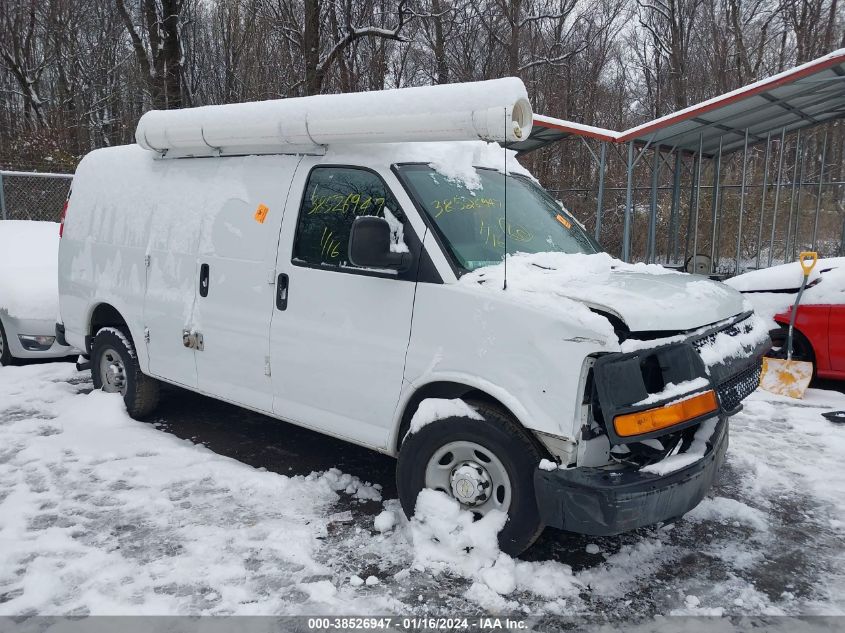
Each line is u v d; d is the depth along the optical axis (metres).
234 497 4.15
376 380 3.71
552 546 3.67
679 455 3.24
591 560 3.54
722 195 17.45
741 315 3.78
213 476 4.41
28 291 7.13
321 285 3.95
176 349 4.91
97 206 5.71
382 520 3.77
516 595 3.17
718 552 3.64
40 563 3.35
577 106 23.88
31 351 7.09
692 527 3.92
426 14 14.96
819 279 6.70
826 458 4.95
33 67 25.52
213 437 5.33
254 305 4.32
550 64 22.44
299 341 4.05
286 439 5.31
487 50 22.78
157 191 5.15
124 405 5.59
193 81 25.56
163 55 15.89
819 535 3.85
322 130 3.85
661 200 18.94
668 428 3.00
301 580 3.27
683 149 14.27
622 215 18.56
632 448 3.34
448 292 3.43
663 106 26.41
